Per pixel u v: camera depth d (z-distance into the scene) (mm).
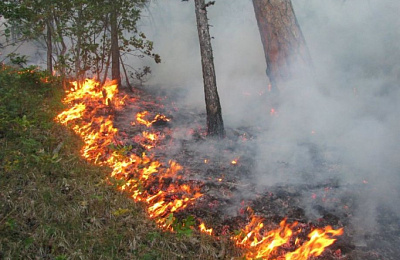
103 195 4207
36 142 4738
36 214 3588
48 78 7598
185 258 3551
